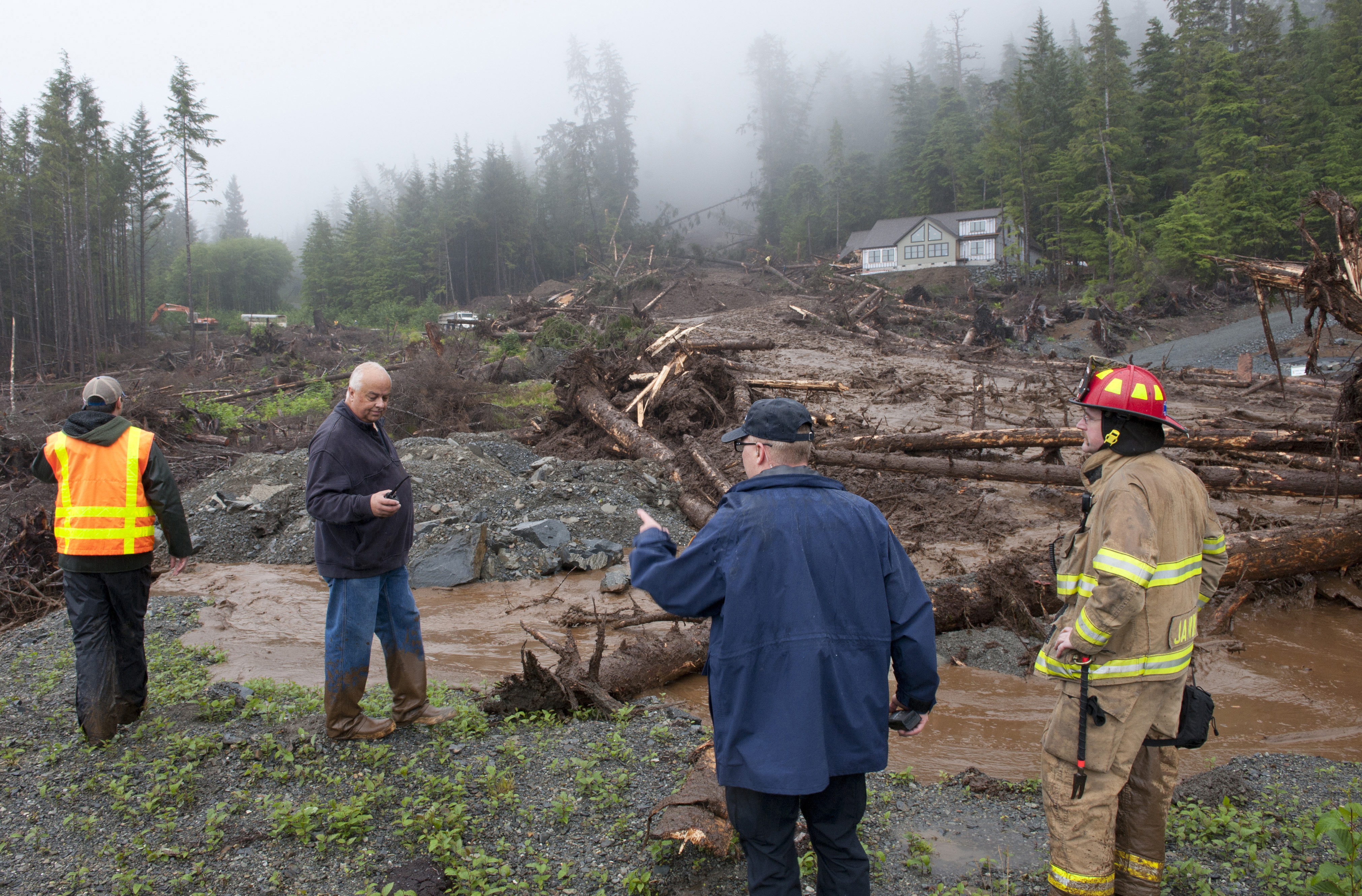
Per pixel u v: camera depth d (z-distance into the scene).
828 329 34.84
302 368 31.73
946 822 3.64
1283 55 56.97
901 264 66.69
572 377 14.55
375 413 4.07
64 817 3.57
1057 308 46.12
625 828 3.47
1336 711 5.13
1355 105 52.66
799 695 2.29
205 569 8.92
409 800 3.61
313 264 84.25
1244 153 48.50
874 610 2.41
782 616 2.34
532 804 3.65
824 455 11.40
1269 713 5.12
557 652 4.96
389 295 78.00
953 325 42.97
